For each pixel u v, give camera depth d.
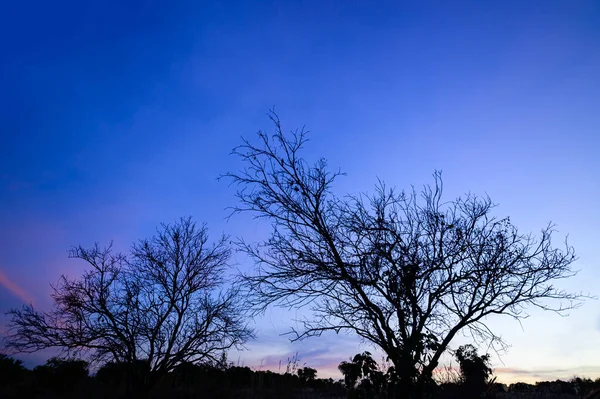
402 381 10.02
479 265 11.62
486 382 11.61
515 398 16.62
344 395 16.09
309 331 11.81
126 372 21.28
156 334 21.44
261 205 12.36
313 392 19.33
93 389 22.08
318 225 11.88
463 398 11.09
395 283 11.00
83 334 21.28
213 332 21.98
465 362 11.60
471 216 12.19
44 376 23.59
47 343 21.27
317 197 12.05
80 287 21.55
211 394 20.38
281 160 12.32
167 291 22.20
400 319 10.88
